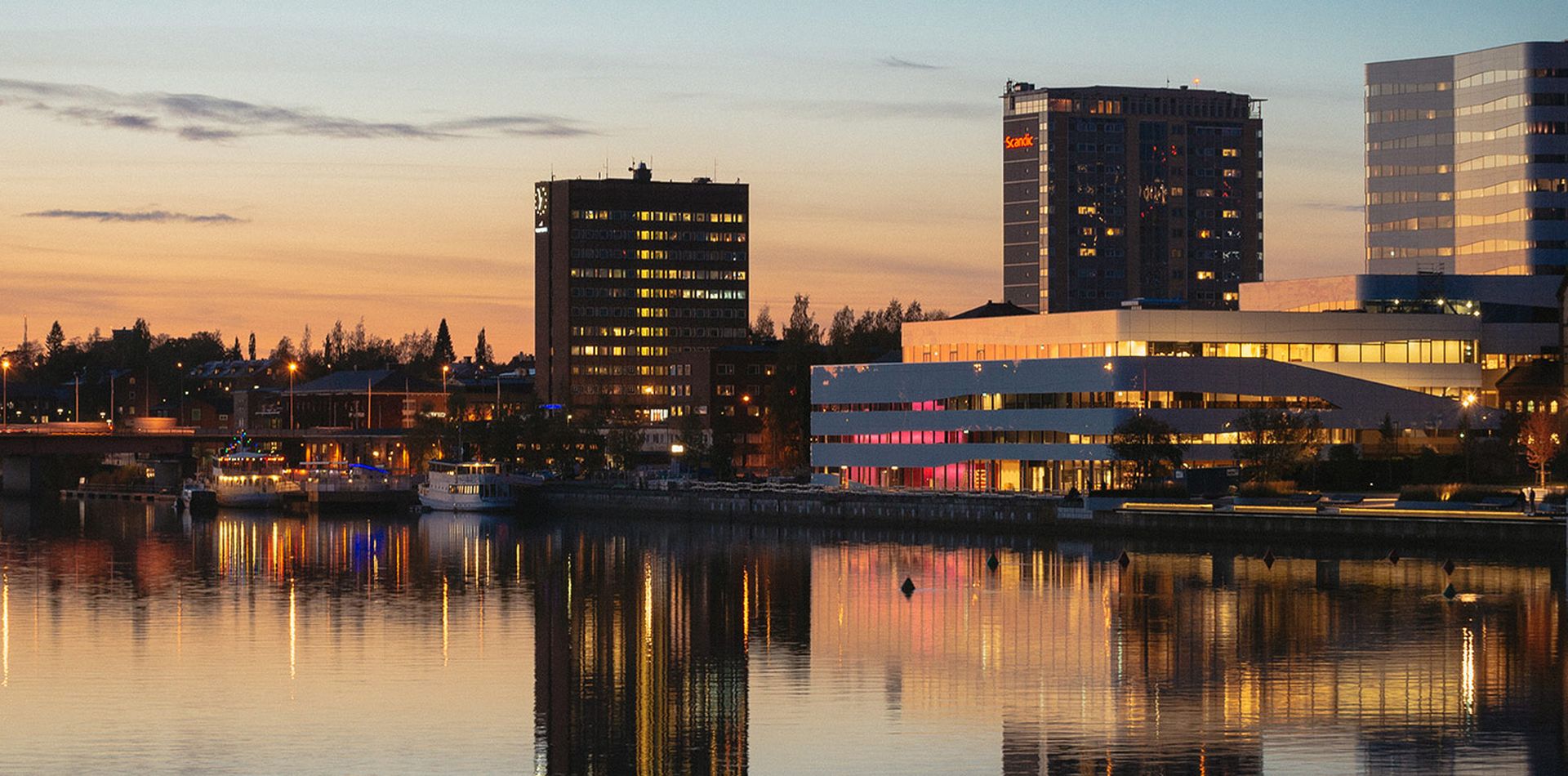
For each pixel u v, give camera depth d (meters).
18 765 95.25
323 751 99.06
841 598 166.75
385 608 162.12
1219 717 107.00
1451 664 123.94
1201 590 167.25
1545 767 94.44
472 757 98.00
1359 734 102.25
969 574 186.12
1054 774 94.00
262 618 153.50
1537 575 171.88
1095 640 137.25
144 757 97.19
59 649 133.88
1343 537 196.00
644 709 110.50
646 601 166.75
